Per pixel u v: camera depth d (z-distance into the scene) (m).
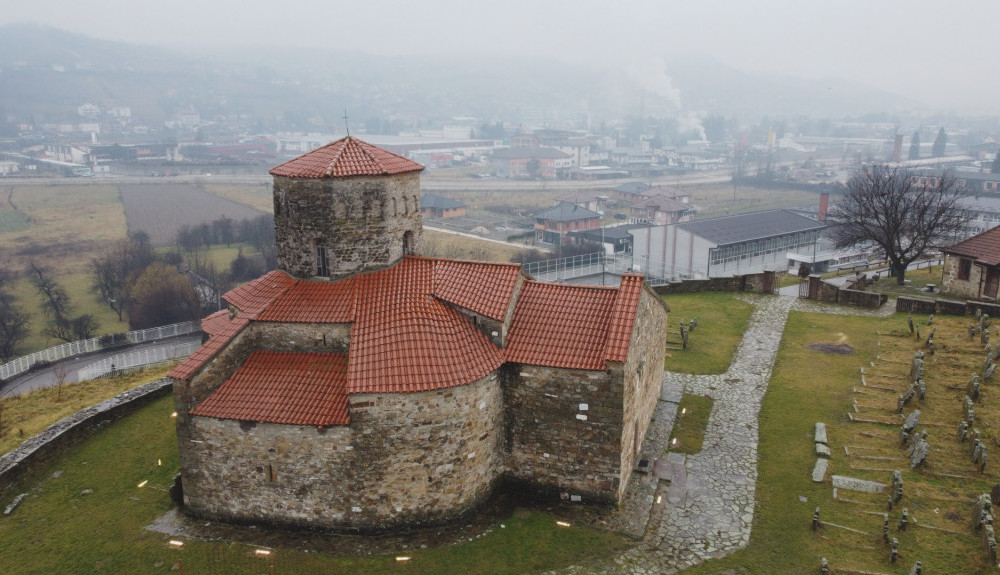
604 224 160.50
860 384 41.50
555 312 31.53
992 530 25.97
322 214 31.59
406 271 32.75
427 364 27.97
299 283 32.56
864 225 70.75
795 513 29.55
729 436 36.34
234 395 29.09
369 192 31.69
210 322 40.41
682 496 31.03
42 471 33.91
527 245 135.50
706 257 105.19
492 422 29.98
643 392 33.94
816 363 45.47
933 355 43.88
